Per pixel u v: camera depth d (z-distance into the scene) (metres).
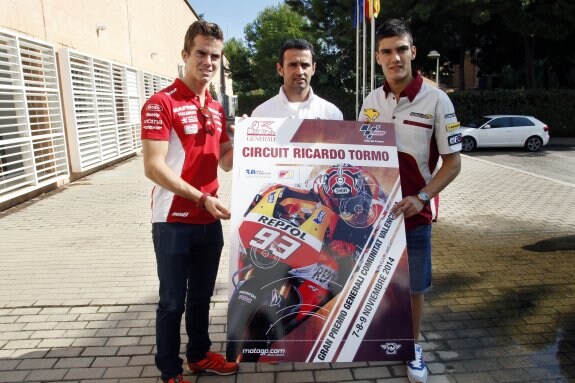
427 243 2.76
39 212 6.99
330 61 26.02
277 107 3.24
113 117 12.38
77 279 4.31
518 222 6.35
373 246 2.46
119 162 12.98
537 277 4.35
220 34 2.46
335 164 2.53
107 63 11.98
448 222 6.40
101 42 11.77
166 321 2.49
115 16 12.94
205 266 2.69
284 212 2.45
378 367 2.89
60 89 9.31
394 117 2.69
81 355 3.03
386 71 2.63
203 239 2.60
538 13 18.25
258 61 40.41
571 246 5.25
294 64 3.12
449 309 3.70
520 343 3.18
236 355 2.36
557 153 15.09
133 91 14.73
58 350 3.08
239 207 2.44
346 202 2.49
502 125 15.76
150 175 2.35
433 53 19.81
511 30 19.89
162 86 19.20
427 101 2.61
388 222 2.49
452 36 21.89
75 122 9.55
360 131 2.58
